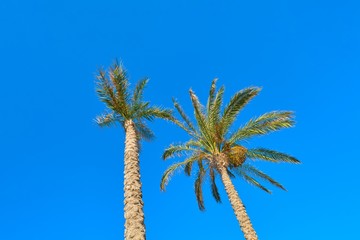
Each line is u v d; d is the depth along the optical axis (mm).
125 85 13016
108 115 12992
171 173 17125
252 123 16547
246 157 17562
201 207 18750
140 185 9695
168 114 13469
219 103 17266
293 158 17156
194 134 18188
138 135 13055
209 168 18047
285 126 15922
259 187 19062
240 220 14375
